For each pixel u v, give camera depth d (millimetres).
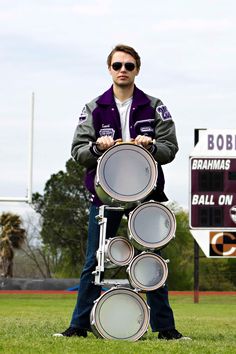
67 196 61219
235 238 23344
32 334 7605
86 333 7531
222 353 5926
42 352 5836
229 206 23062
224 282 59031
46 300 32344
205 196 23047
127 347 6168
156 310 7453
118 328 7020
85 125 7492
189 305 27781
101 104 7445
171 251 59781
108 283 7203
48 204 61219
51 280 46281
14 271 60281
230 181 23047
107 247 7059
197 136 23406
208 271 59312
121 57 7355
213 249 23297
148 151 7047
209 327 11016
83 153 7285
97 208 7402
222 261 59094
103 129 7438
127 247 7102
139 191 7047
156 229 6988
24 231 60219
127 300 7035
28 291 44281
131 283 7000
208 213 23109
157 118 7484
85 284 7465
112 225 7391
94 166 7391
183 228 60281
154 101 7520
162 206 6984
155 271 7012
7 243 59875
